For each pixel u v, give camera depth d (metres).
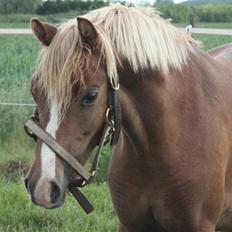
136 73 4.82
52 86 4.34
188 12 28.94
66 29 4.53
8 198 9.06
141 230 5.45
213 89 5.38
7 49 23.09
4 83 17.22
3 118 13.12
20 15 36.59
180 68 5.11
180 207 5.11
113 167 5.31
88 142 4.55
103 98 4.55
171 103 5.02
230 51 6.48
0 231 8.12
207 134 5.16
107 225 8.13
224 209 5.53
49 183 4.36
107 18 4.79
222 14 34.81
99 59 4.52
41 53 4.59
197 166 5.08
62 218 8.40
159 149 5.00
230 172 5.45
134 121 4.94
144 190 5.16
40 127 4.44
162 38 4.96
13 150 12.27
